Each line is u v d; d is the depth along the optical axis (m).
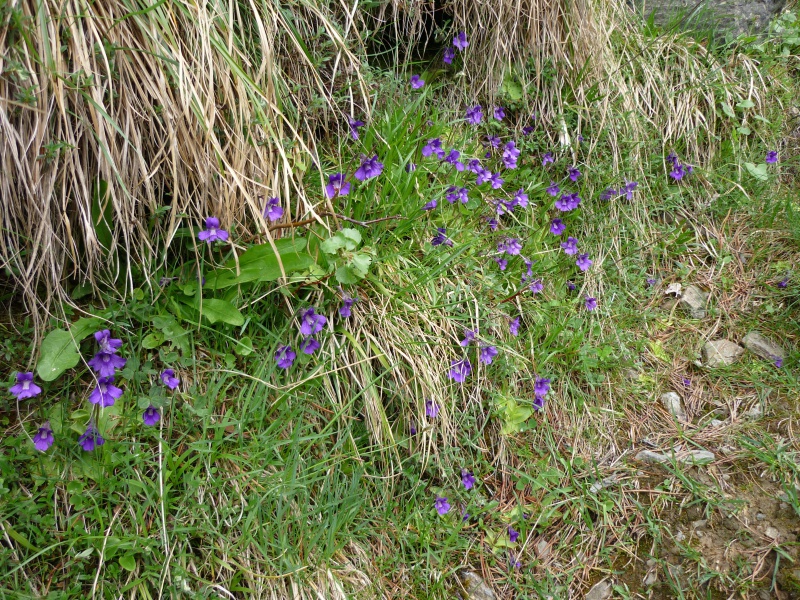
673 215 0.65
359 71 0.50
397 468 0.45
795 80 0.76
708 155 0.69
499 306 0.51
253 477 0.40
